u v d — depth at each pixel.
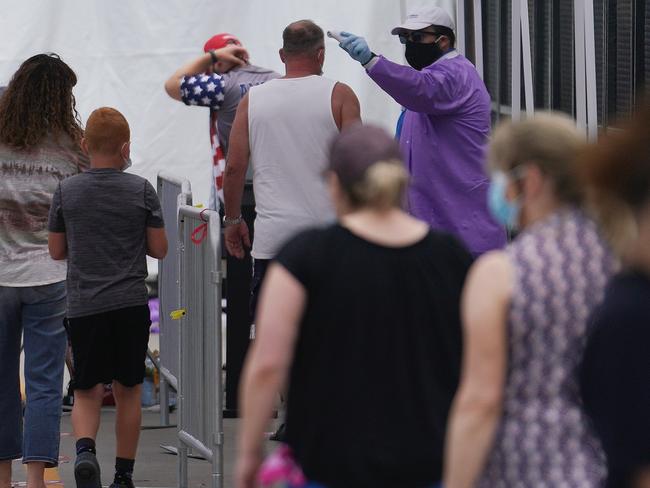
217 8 30.80
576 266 10.28
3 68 31.06
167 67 31.11
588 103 19.89
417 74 21.20
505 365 10.29
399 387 11.12
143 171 31.50
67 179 20.34
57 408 21.06
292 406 11.23
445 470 11.13
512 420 10.33
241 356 27.09
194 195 31.62
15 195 20.52
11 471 22.19
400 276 11.27
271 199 21.55
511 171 10.65
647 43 19.80
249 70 24.70
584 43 19.86
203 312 20.33
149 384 29.94
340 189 11.69
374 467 10.97
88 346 20.33
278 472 11.01
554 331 10.23
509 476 10.33
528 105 21.41
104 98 31.34
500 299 10.23
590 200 9.59
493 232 22.02
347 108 21.42
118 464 21.12
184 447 21.86
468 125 21.88
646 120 8.83
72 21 31.25
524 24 21.41
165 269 26.09
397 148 11.73
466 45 26.64
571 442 10.25
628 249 8.99
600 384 8.94
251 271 26.81
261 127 21.52
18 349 21.11
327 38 30.08
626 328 8.78
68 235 20.25
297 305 11.08
